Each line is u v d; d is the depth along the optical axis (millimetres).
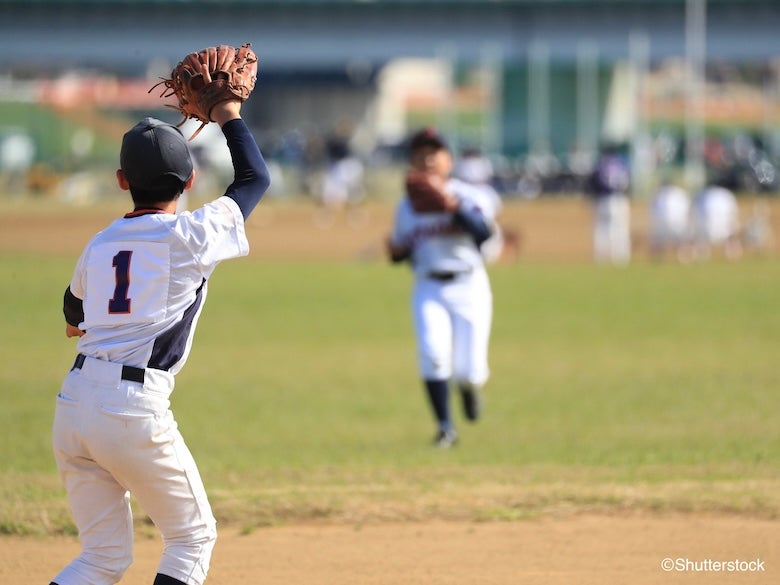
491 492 29078
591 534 26203
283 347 60750
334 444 37531
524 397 46719
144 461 16641
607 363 55094
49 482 30719
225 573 23688
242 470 32375
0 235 123625
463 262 35906
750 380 49812
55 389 47469
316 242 126625
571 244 125875
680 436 37844
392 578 23297
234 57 17750
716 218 110875
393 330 67125
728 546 25234
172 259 16812
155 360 16719
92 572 17266
